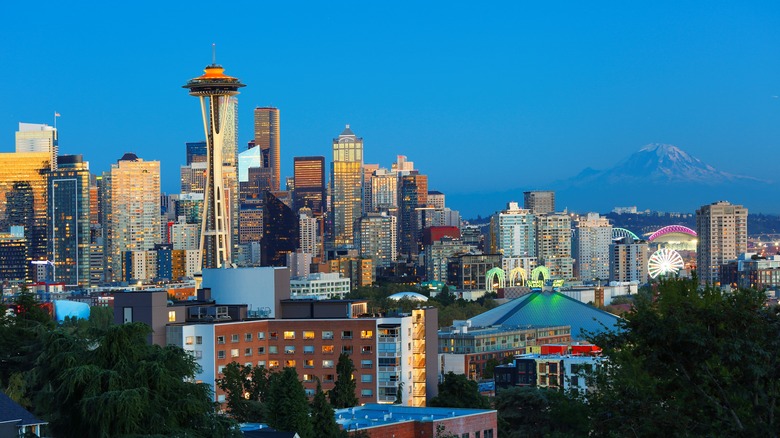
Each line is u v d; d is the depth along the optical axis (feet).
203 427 534.78
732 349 405.59
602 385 524.93
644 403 429.38
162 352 539.29
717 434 408.26
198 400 529.04
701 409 419.54
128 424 499.10
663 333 417.28
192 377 555.69
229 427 545.03
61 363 528.22
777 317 420.77
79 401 505.25
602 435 442.91
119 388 508.94
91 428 503.20
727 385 416.87
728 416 410.72
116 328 529.86
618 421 433.48
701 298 575.79
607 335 539.29
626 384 483.51
